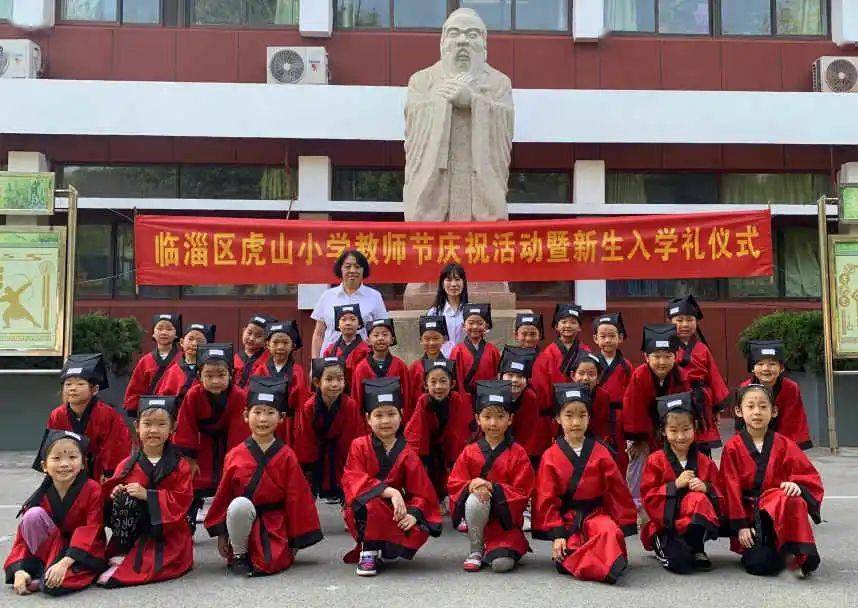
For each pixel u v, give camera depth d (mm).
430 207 9320
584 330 12422
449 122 9242
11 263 9188
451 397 5961
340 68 12703
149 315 12359
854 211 9508
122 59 12516
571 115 12242
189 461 5559
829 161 12758
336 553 5250
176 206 12047
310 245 9492
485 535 4855
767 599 4195
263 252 9492
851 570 4742
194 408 5590
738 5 13148
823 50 12953
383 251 9344
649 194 12875
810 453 9273
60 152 12320
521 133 12188
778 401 6074
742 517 4777
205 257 9492
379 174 12789
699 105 12289
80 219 12523
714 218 9430
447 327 7062
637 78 12844
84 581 4434
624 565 4453
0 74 11938
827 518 6070
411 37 12781
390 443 4988
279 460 4867
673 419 4871
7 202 9219
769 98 12320
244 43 12625
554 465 4789
